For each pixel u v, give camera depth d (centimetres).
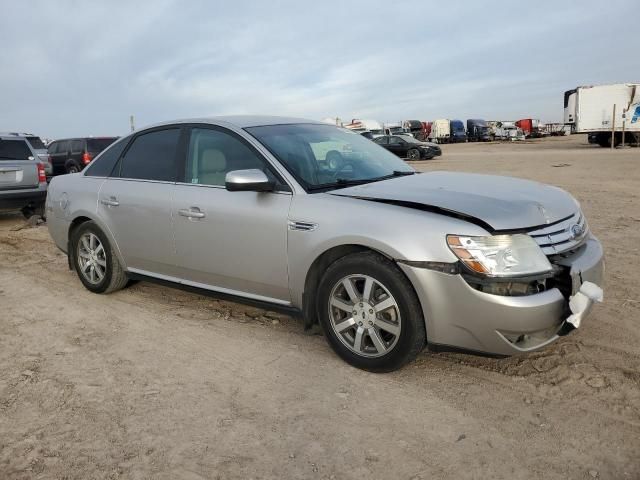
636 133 3170
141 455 276
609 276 535
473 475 254
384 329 341
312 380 348
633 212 895
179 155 458
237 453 276
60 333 442
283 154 404
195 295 526
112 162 518
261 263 394
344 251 360
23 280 606
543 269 312
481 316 310
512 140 5466
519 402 315
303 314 382
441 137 5653
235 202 404
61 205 549
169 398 331
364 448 277
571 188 1241
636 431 283
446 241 314
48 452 281
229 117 460
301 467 264
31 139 1811
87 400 332
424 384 339
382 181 401
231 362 378
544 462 262
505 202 339
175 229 444
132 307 498
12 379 362
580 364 355
